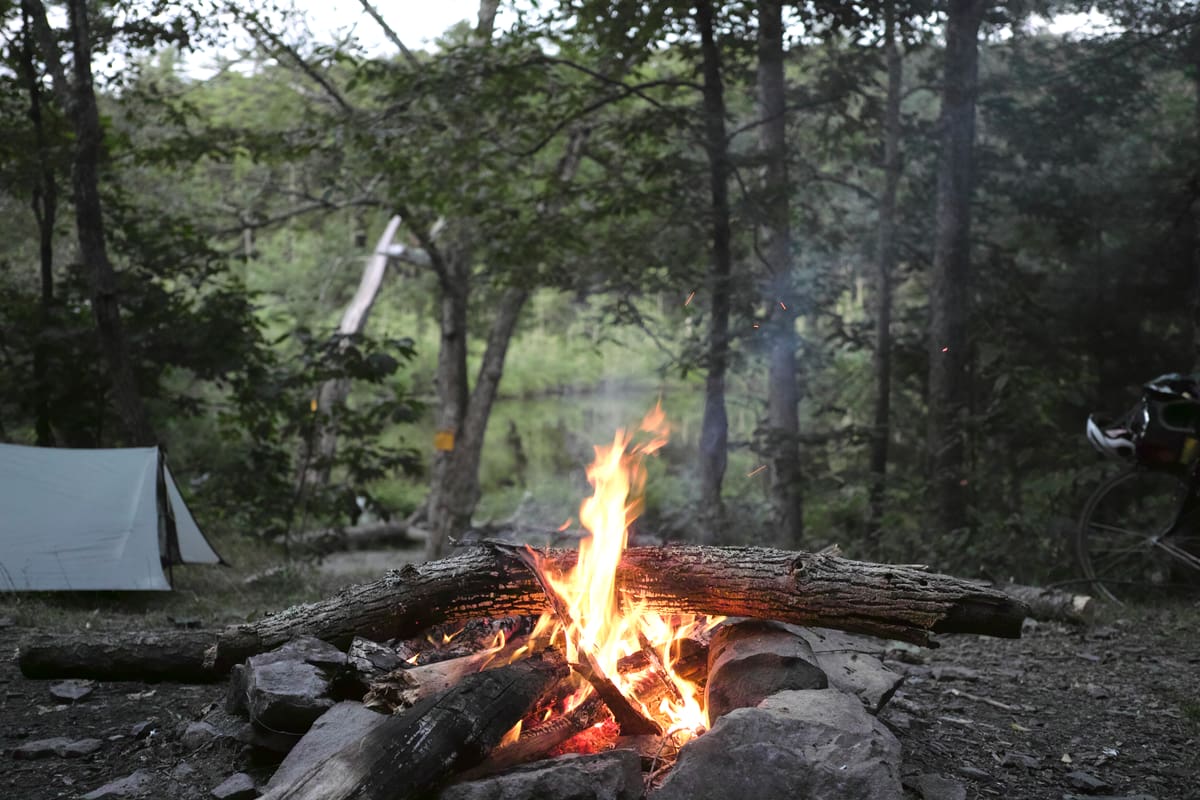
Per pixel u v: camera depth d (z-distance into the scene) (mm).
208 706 4160
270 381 12023
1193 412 6488
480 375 15664
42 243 10914
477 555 4082
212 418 17328
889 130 12664
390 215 15039
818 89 11383
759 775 2908
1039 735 4258
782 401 12055
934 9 9273
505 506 20328
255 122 16766
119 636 4629
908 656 5348
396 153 11297
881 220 12844
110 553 7863
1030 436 10555
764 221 9719
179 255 11961
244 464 12273
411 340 12172
